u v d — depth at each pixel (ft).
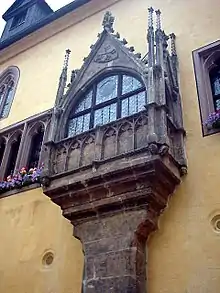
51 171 25.14
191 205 22.08
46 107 36.01
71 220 24.07
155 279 20.83
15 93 41.11
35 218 28.91
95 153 23.56
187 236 21.22
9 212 30.76
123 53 28.84
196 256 20.38
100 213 22.97
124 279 20.08
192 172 23.22
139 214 21.53
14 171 33.42
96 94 28.73
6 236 29.43
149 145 21.15
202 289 19.30
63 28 42.39
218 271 19.36
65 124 28.12
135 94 26.14
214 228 20.84
